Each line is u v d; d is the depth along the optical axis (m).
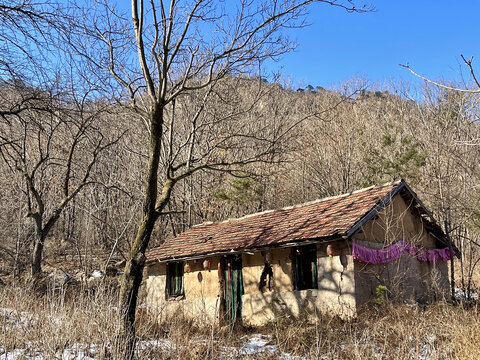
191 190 27.67
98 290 10.61
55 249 29.58
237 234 18.59
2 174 25.92
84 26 11.84
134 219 26.28
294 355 10.38
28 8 11.27
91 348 9.20
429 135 23.12
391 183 16.42
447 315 11.48
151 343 10.04
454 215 19.70
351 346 10.12
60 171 27.59
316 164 29.61
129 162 27.88
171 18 10.38
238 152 24.27
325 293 15.00
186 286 19.41
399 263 15.83
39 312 10.50
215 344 10.64
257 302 16.75
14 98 14.52
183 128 25.48
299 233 15.69
